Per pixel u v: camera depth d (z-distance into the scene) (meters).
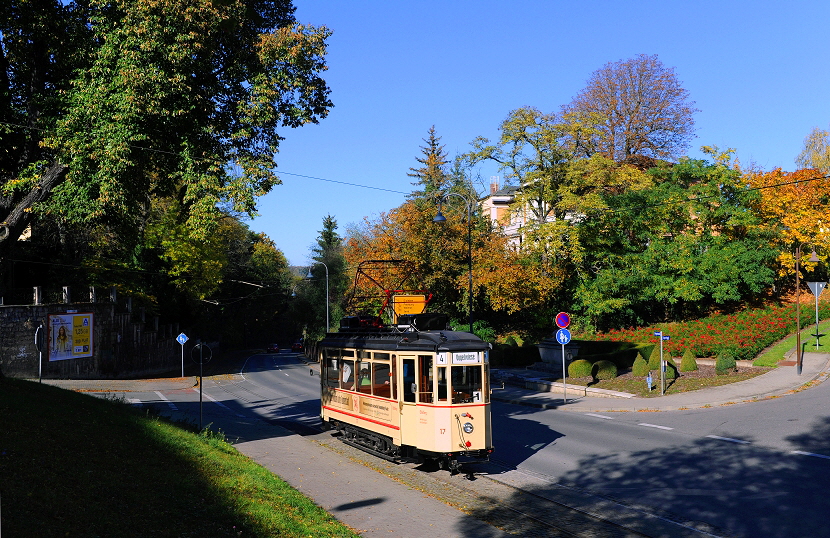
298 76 16.56
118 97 14.38
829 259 39.31
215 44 15.70
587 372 29.66
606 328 42.16
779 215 38.88
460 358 14.02
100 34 15.13
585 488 12.69
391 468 14.93
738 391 22.47
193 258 46.91
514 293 38.38
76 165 14.95
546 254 40.34
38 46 16.53
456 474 14.26
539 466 14.65
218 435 17.17
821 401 19.64
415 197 62.12
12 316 32.12
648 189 40.28
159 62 14.83
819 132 52.03
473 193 54.91
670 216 39.19
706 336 31.41
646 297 38.50
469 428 13.83
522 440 17.67
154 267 47.00
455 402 13.87
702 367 28.34
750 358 28.94
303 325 77.19
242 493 10.45
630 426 18.56
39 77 16.73
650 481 12.75
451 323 43.72
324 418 19.78
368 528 10.15
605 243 40.06
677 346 31.92
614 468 13.98
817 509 10.27
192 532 7.94
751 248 36.62
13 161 17.75
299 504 10.72
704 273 36.44
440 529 10.14
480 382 14.18
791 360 27.06
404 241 40.84
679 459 14.23
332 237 85.75
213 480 10.96
